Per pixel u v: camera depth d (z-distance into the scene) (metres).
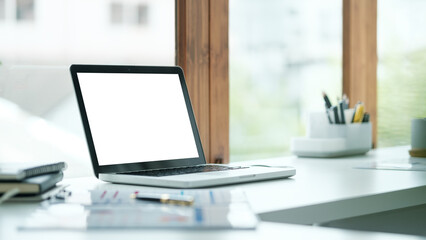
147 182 1.22
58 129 1.59
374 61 2.38
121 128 1.36
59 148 1.59
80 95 1.32
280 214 0.97
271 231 0.79
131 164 1.35
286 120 3.42
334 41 2.67
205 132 1.75
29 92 1.55
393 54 2.58
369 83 2.36
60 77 1.60
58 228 0.79
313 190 1.18
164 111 1.46
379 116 2.49
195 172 1.32
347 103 2.02
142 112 1.42
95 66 1.37
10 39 3.36
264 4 3.34
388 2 2.59
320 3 2.83
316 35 2.93
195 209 0.92
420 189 1.25
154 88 1.46
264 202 1.03
